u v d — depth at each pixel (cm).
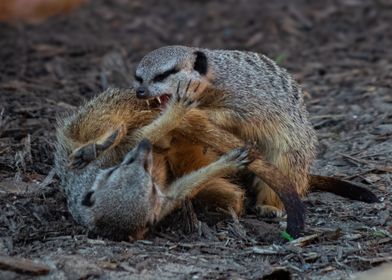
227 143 1051
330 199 1161
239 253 965
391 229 1045
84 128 1059
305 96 1641
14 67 1819
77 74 1777
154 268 908
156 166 1034
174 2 2450
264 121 1123
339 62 1902
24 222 1023
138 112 1066
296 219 1010
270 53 2002
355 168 1273
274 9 2320
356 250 973
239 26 2220
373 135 1399
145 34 2200
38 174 1167
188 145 1058
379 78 1733
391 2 2317
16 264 897
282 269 896
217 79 1113
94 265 902
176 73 1104
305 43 2078
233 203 1071
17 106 1445
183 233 1015
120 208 941
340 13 2272
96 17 2325
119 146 1032
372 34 2116
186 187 998
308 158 1170
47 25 2247
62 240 968
